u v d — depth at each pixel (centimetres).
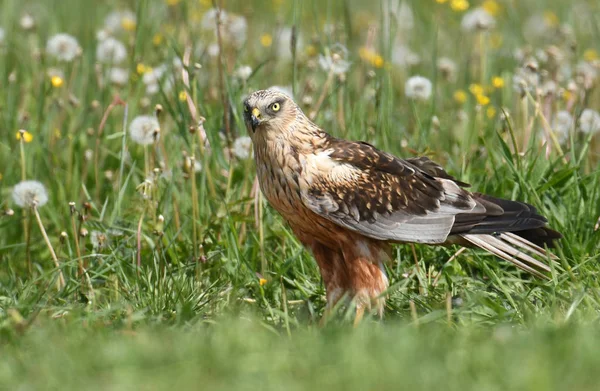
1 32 1600
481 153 1355
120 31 1864
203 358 764
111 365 759
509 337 827
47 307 991
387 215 1048
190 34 1453
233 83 1412
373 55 1499
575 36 1886
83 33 1773
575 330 834
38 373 753
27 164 1371
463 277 1091
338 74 1428
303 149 1046
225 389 712
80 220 1167
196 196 1189
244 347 794
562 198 1189
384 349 776
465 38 1858
